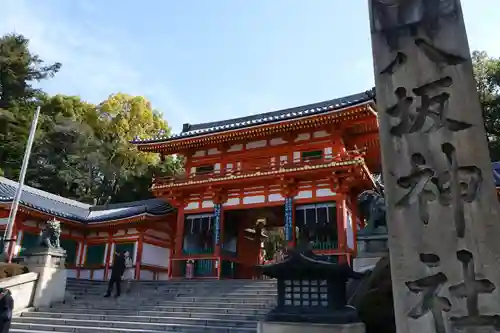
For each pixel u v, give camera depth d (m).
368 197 15.83
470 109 3.66
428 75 3.91
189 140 26.55
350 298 10.12
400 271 3.43
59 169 46.09
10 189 28.45
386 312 8.35
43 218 26.52
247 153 26.09
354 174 21.56
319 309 7.25
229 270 25.28
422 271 3.36
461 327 3.12
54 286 16.69
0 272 15.08
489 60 40.59
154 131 56.81
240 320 12.99
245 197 24.67
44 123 47.59
